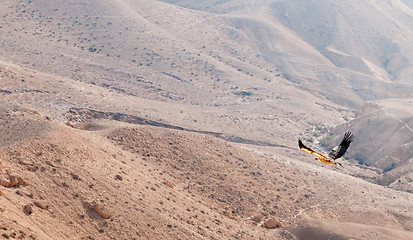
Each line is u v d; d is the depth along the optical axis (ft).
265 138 490.49
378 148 476.54
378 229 203.41
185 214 175.11
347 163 447.01
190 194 201.57
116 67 652.48
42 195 141.59
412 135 462.60
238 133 489.67
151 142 233.35
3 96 414.41
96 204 147.84
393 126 486.38
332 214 221.66
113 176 170.50
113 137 226.38
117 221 148.05
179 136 246.47
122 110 467.11
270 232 197.47
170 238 152.87
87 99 470.80
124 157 202.39
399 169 370.12
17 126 180.34
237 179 227.20
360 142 494.59
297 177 252.01
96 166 171.01
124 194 162.40
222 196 211.41
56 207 140.67
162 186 190.29
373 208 233.35
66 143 173.78
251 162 249.14
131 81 617.62
